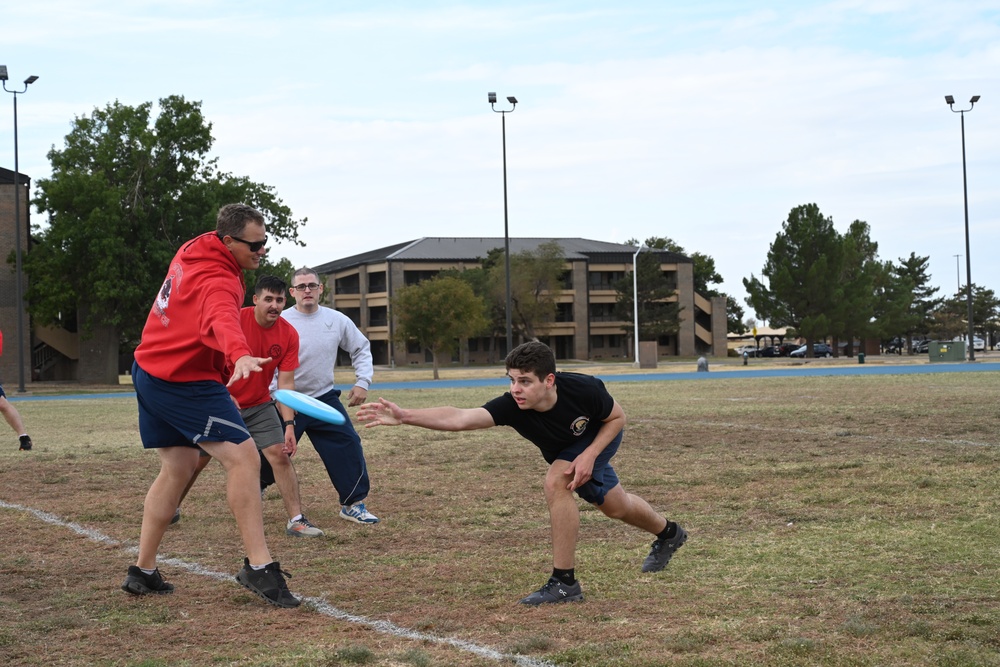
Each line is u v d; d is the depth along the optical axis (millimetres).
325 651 4270
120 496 9172
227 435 5180
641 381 32438
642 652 4152
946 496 7969
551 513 5125
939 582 5246
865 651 4098
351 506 7766
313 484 9844
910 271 88438
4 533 7312
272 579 5152
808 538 6527
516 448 12523
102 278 38938
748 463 10414
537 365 4914
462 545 6699
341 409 7777
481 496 8773
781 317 68188
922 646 4141
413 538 6992
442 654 4230
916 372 34562
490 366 77062
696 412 17453
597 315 89312
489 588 5445
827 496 8148
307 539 7031
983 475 9000
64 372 47906
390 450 12625
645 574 5641
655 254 88750
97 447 13711
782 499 8133
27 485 9898
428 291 50219
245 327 7137
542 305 79188
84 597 5387
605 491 5316
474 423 4984
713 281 114750
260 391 7215
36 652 4355
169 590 5477
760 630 4434
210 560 6336
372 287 86375
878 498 7980
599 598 5137
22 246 42531
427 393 28188
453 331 49656
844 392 22609
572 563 5125
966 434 12672
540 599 5059
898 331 77812
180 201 41188
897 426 13883
